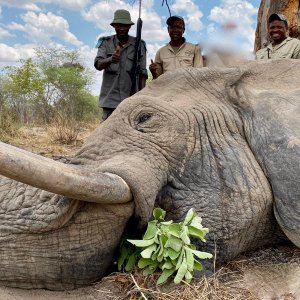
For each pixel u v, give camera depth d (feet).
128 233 13.00
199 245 13.11
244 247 14.19
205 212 13.15
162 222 12.44
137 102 13.57
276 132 13.99
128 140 13.07
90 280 12.33
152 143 13.15
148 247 12.24
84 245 11.84
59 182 10.36
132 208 11.87
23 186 11.75
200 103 14.39
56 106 60.13
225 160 13.65
